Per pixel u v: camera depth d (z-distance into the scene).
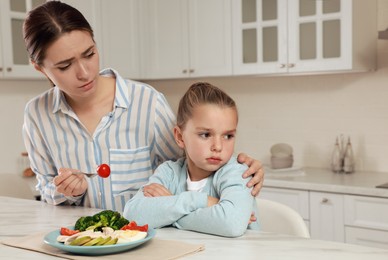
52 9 1.44
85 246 1.07
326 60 3.15
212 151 1.35
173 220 1.31
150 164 1.73
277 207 1.59
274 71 3.37
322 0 3.15
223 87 4.02
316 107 3.59
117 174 1.69
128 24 3.89
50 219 1.50
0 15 3.20
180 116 1.43
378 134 3.36
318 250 1.10
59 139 1.70
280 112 3.75
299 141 3.69
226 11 3.55
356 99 3.43
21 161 3.78
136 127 1.69
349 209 2.91
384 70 3.31
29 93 3.83
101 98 1.67
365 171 3.42
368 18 3.23
